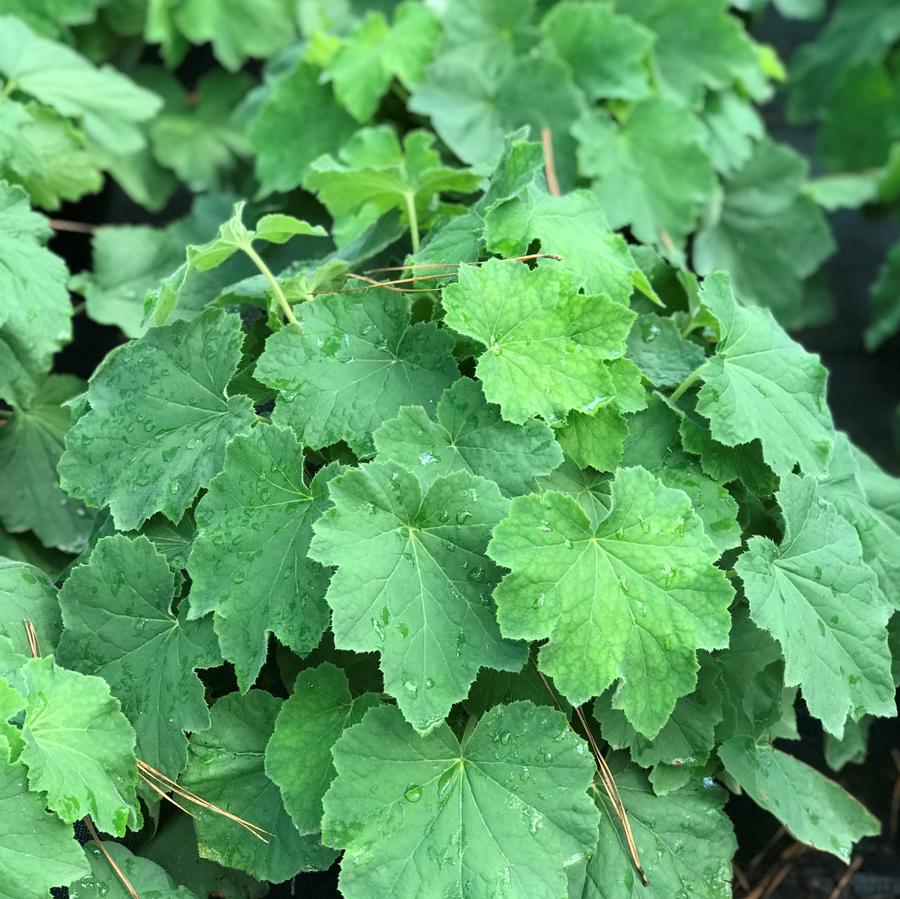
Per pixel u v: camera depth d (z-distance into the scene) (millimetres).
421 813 633
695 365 740
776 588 665
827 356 1391
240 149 1224
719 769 716
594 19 1025
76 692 638
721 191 1094
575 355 681
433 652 629
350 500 638
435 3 1066
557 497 640
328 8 1248
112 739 644
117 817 630
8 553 878
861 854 918
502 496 649
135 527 690
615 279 720
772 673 717
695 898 684
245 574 659
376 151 963
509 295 686
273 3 1200
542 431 667
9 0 1075
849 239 1499
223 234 706
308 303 703
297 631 647
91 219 1146
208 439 692
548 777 637
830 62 1489
